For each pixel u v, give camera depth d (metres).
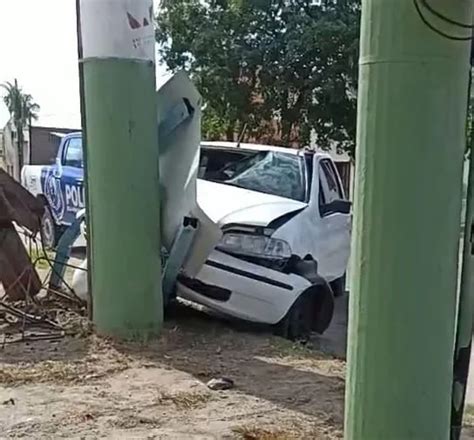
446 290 2.89
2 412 4.38
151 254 6.19
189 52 14.94
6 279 7.06
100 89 5.94
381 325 2.87
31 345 5.91
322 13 14.31
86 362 5.50
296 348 6.31
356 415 3.00
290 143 15.05
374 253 2.85
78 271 7.09
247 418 4.40
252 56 14.32
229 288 6.68
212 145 8.62
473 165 3.07
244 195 7.46
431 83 2.73
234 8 14.52
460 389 3.26
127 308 6.12
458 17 2.72
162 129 6.56
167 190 6.58
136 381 5.09
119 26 5.90
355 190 2.93
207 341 6.30
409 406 2.90
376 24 2.76
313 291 7.12
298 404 4.71
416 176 2.77
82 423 4.22
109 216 6.04
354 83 14.09
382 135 2.78
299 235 7.06
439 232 2.82
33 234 7.10
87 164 6.15
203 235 6.60
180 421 4.30
